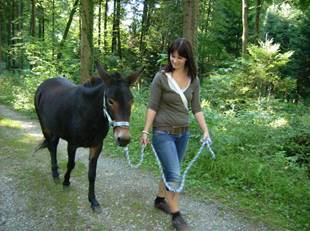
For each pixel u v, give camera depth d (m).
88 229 4.01
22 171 5.70
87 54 10.70
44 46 13.40
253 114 8.24
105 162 6.37
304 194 4.98
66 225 4.07
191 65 3.70
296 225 4.24
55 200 4.67
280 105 10.64
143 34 23.86
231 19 22.88
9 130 8.41
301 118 9.23
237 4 22.53
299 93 17.27
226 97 11.64
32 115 10.09
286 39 18.69
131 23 24.75
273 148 6.64
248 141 6.77
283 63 12.30
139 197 4.92
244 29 15.77
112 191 5.08
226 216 4.44
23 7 25.22
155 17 23.34
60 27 23.53
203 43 23.31
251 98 11.46
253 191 5.11
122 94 3.63
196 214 4.46
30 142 7.50
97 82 4.17
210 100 11.15
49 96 5.14
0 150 6.78
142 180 5.58
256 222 4.31
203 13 24.50
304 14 17.28
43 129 5.50
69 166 4.80
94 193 4.54
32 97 11.29
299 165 6.23
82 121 4.21
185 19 8.43
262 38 19.34
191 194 5.01
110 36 24.22
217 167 5.66
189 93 3.77
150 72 20.64
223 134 6.42
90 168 4.45
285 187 5.04
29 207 4.46
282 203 4.74
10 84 14.80
